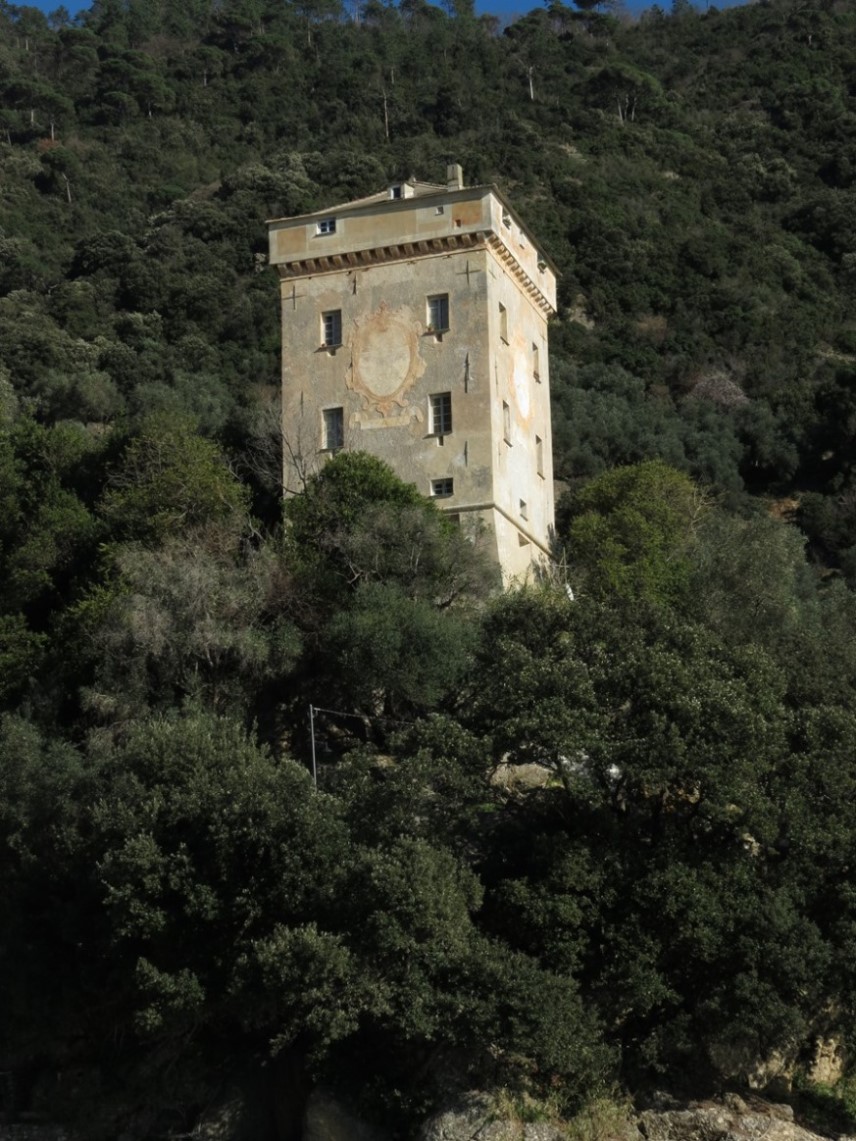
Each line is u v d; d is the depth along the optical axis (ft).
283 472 202.18
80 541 192.95
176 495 187.93
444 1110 130.00
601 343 388.78
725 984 133.49
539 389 218.18
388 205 206.18
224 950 135.64
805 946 131.64
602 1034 131.85
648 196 460.14
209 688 165.17
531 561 203.82
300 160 480.23
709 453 330.75
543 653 148.36
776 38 591.78
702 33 610.65
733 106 552.82
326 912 133.28
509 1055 133.08
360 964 129.18
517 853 140.26
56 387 342.03
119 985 141.38
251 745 145.59
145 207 486.38
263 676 165.89
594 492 242.78
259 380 374.22
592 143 498.69
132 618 162.81
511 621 155.12
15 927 146.00
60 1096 144.36
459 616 173.78
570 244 420.36
